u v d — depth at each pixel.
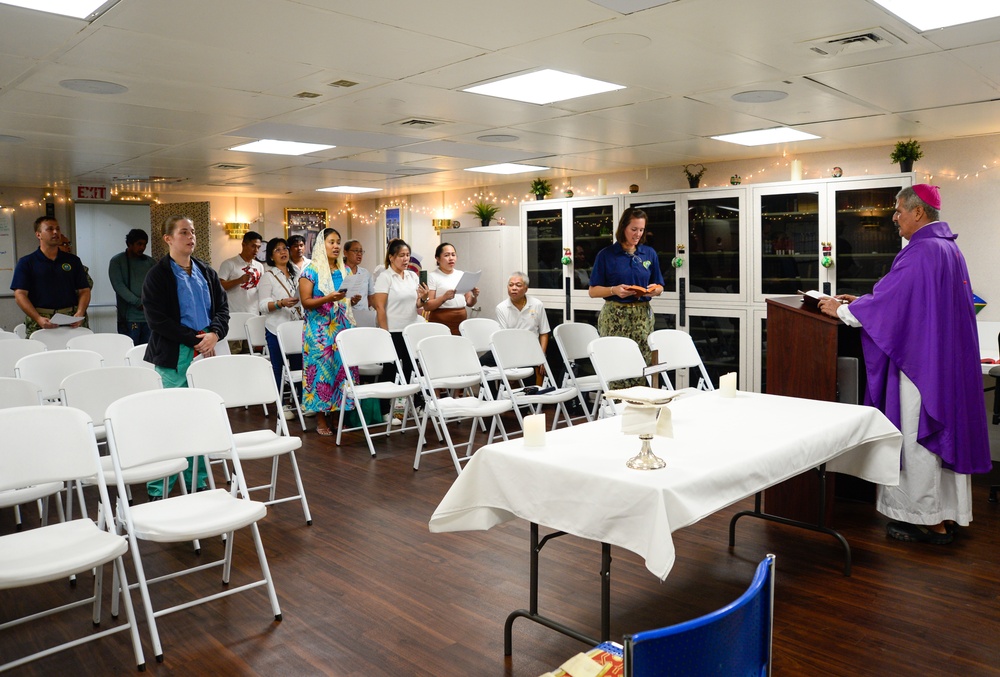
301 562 3.74
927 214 3.90
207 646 2.91
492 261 9.57
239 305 8.14
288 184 9.99
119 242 10.23
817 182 7.05
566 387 6.12
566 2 3.23
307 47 3.83
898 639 2.90
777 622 3.04
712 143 6.99
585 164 8.41
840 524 4.24
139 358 5.43
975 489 4.93
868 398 4.03
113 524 3.00
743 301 7.58
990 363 5.02
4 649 2.93
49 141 6.47
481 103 5.16
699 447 2.82
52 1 3.14
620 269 5.73
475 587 3.41
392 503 4.66
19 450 2.84
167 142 6.56
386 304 6.72
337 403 6.31
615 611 3.14
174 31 3.55
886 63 4.23
